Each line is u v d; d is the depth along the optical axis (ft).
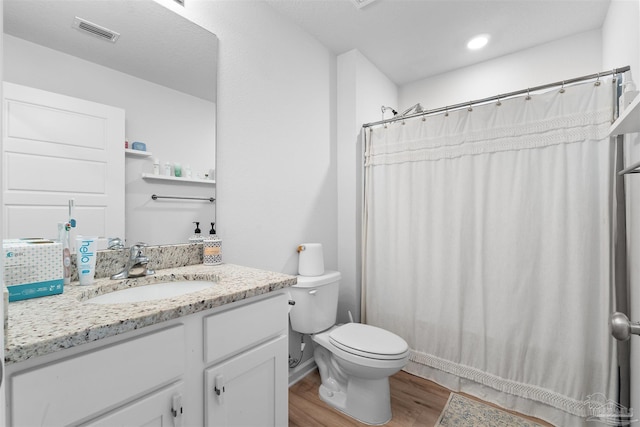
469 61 8.18
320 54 7.23
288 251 6.27
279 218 6.07
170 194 4.39
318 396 5.96
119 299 3.46
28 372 1.93
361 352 4.96
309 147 6.85
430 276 6.44
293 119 6.43
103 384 2.25
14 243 2.93
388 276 7.02
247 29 5.49
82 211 3.55
